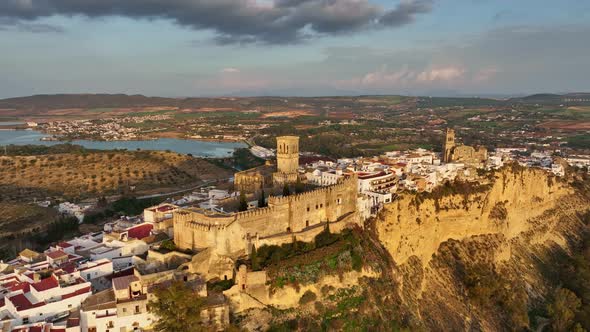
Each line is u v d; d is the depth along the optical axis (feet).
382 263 406.41
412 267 467.93
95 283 318.04
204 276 327.67
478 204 531.91
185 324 267.18
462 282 481.46
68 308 279.90
